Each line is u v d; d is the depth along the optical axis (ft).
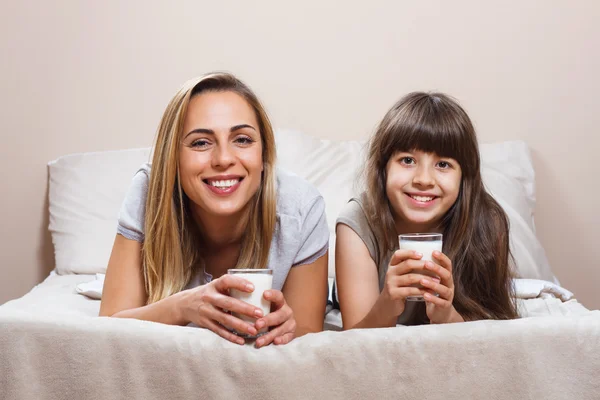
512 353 3.19
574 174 8.77
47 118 8.63
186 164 4.52
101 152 8.14
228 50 8.71
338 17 8.74
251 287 3.53
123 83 8.66
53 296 5.95
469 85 8.74
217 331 3.52
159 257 4.70
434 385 3.18
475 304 5.05
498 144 8.24
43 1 8.63
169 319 3.99
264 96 8.75
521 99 8.75
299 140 7.90
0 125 8.61
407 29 8.73
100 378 3.17
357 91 8.75
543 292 5.92
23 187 8.63
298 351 3.22
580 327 3.24
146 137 8.67
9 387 3.18
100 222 7.48
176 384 3.15
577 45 8.73
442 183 4.90
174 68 8.68
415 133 4.84
